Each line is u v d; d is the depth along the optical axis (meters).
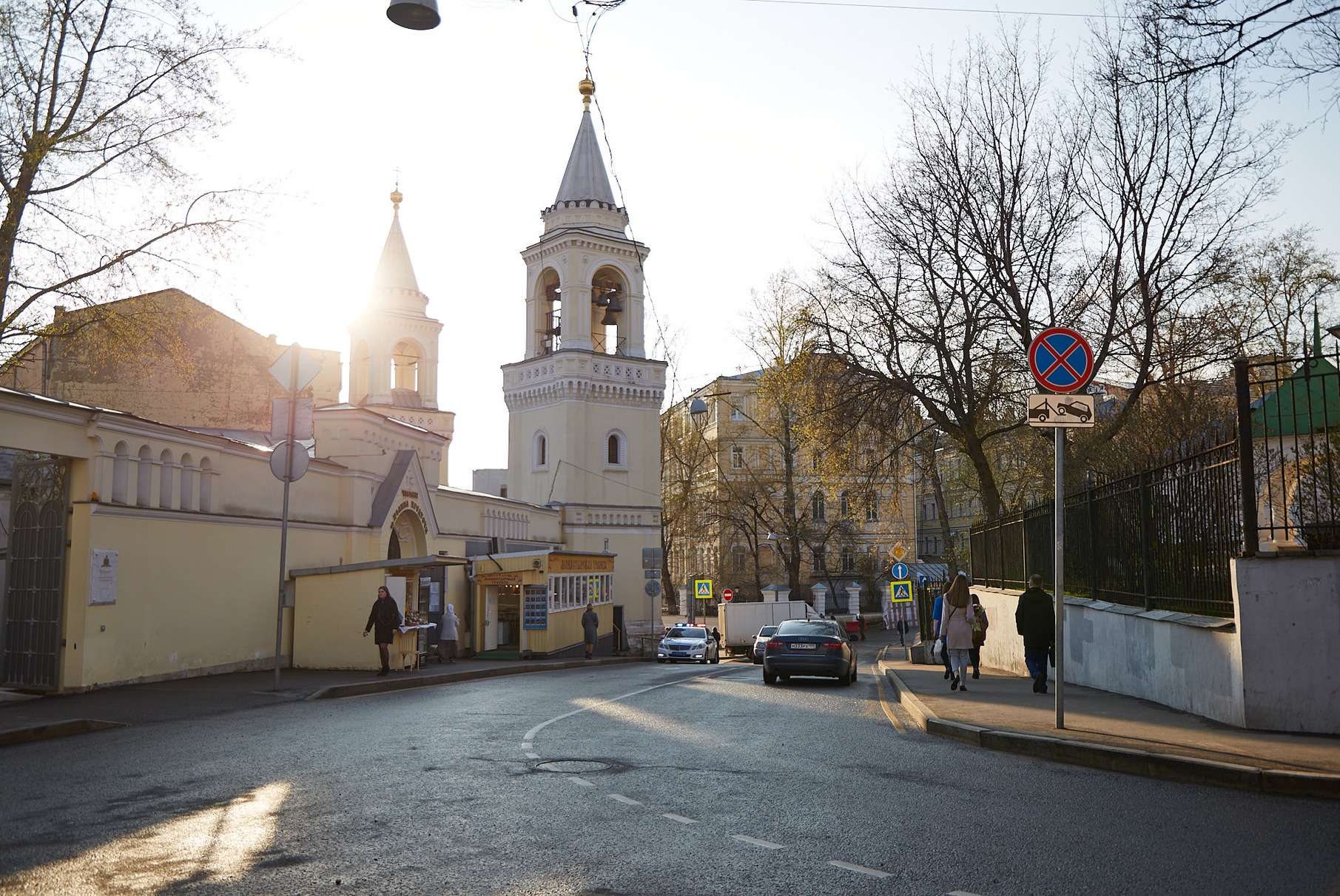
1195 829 7.05
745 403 79.06
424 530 29.62
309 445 32.62
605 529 53.97
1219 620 11.74
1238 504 11.36
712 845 6.63
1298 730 10.62
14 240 20.05
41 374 38.16
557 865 6.14
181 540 19.02
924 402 29.55
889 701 16.94
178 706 14.62
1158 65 11.34
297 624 22.52
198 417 40.84
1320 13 10.44
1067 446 28.88
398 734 11.87
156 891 5.57
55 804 7.76
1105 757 9.61
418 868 6.06
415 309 60.31
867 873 5.99
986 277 29.00
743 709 15.27
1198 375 27.38
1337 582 10.60
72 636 16.23
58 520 16.61
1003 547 24.16
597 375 54.56
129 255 20.77
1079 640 17.92
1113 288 27.52
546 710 14.77
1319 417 11.38
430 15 10.94
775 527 62.91
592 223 55.91
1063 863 6.19
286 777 8.94
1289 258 40.66
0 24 19.88
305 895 5.54
